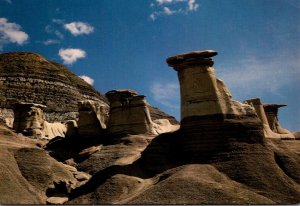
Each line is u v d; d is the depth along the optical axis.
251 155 53.69
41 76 184.38
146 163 59.34
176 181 49.06
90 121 86.25
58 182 58.34
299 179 52.41
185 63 61.41
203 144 56.88
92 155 73.44
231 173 51.84
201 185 47.62
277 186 49.56
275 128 86.81
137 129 76.31
